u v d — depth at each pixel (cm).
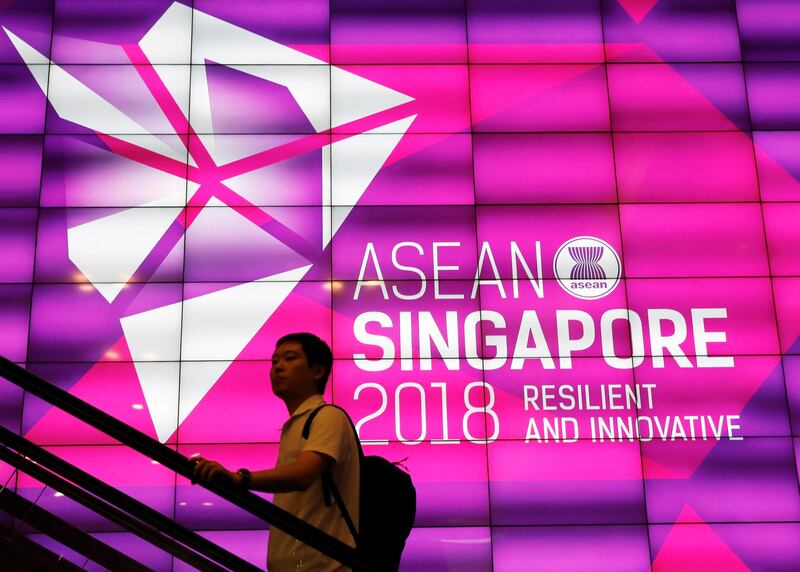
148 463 784
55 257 829
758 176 878
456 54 906
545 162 878
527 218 862
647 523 788
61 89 871
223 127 871
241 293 830
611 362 827
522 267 850
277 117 878
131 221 842
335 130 878
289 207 855
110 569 394
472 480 796
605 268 852
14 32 882
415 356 823
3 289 818
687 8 922
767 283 849
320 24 907
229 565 369
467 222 860
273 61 894
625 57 909
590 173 876
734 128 890
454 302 840
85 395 798
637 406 817
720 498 795
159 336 816
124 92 875
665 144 885
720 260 855
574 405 816
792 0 923
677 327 838
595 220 864
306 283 837
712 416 815
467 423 809
